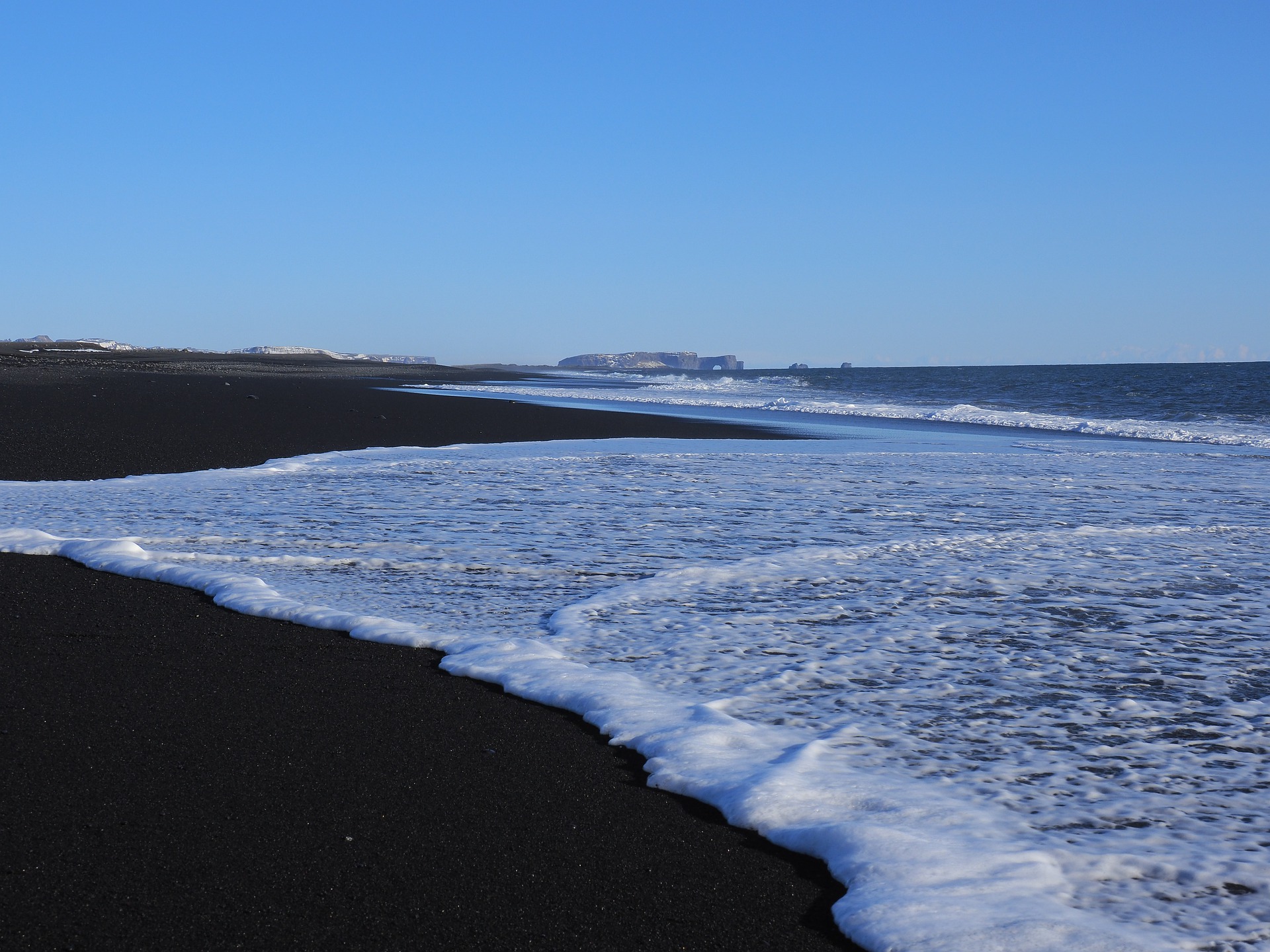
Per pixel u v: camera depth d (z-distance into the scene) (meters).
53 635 4.44
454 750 3.23
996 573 5.78
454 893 2.34
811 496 8.90
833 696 3.74
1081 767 3.08
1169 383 41.41
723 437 15.83
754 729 3.39
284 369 51.38
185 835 2.58
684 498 8.69
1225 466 11.88
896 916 2.22
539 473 10.33
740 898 2.36
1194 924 2.19
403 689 3.82
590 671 4.00
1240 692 3.77
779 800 2.81
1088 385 40.41
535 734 3.39
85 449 11.34
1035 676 3.97
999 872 2.42
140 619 4.73
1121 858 2.49
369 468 10.55
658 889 2.39
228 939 2.11
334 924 2.18
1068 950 2.08
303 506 7.99
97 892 2.29
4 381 22.52
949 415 22.88
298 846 2.54
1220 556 6.30
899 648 4.34
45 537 6.45
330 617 4.76
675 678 3.96
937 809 2.77
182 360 65.81
